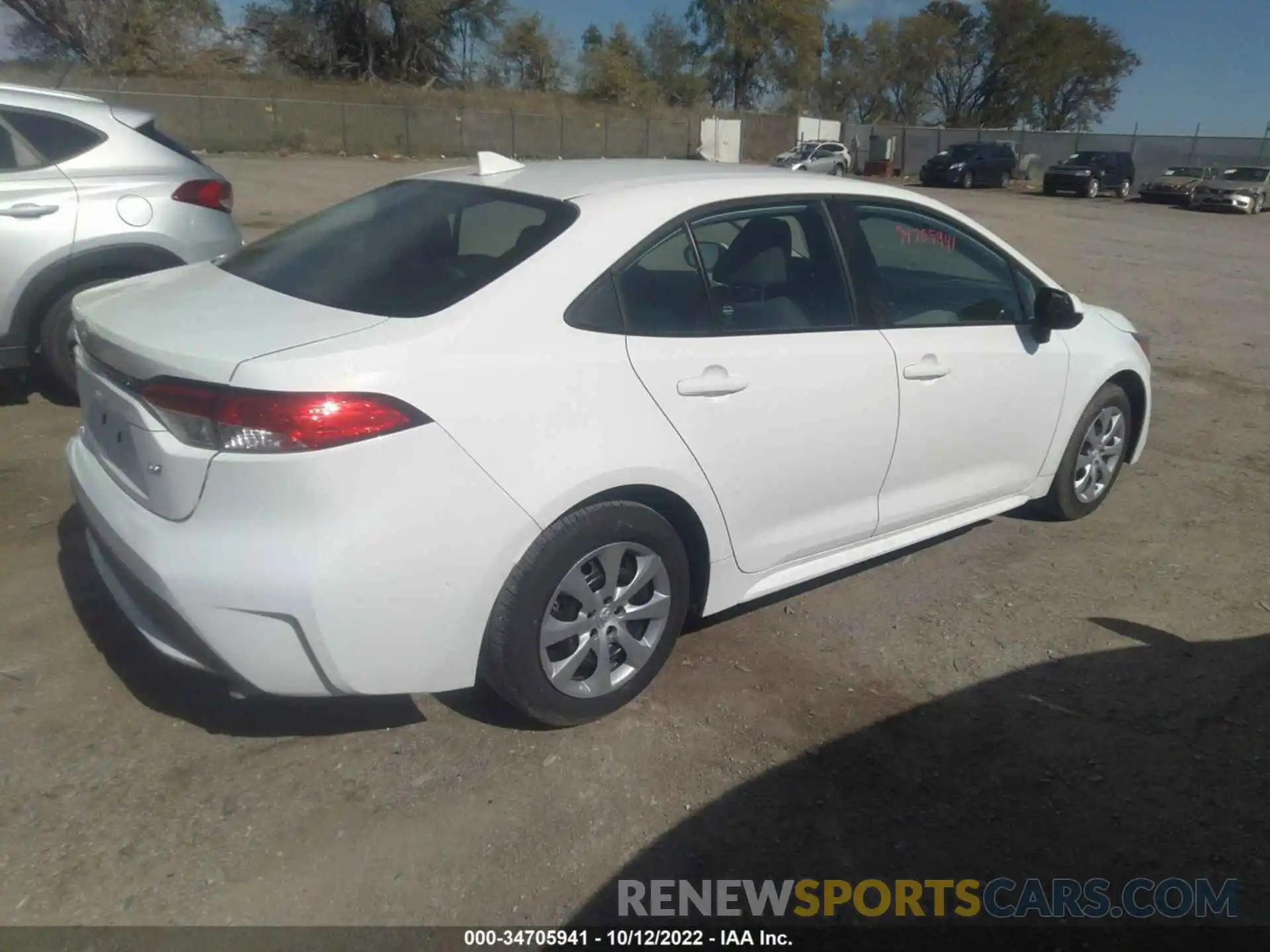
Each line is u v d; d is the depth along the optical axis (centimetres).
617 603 318
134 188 570
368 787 293
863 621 399
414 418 264
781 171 385
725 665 363
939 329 400
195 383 260
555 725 318
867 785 304
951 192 3606
